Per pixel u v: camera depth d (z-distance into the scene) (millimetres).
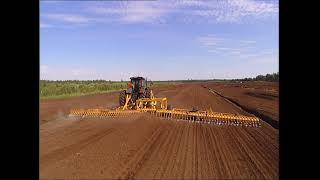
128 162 11094
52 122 19844
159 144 14148
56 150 12625
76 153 12219
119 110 21547
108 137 15430
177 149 13258
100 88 63531
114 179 9328
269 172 10375
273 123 21266
